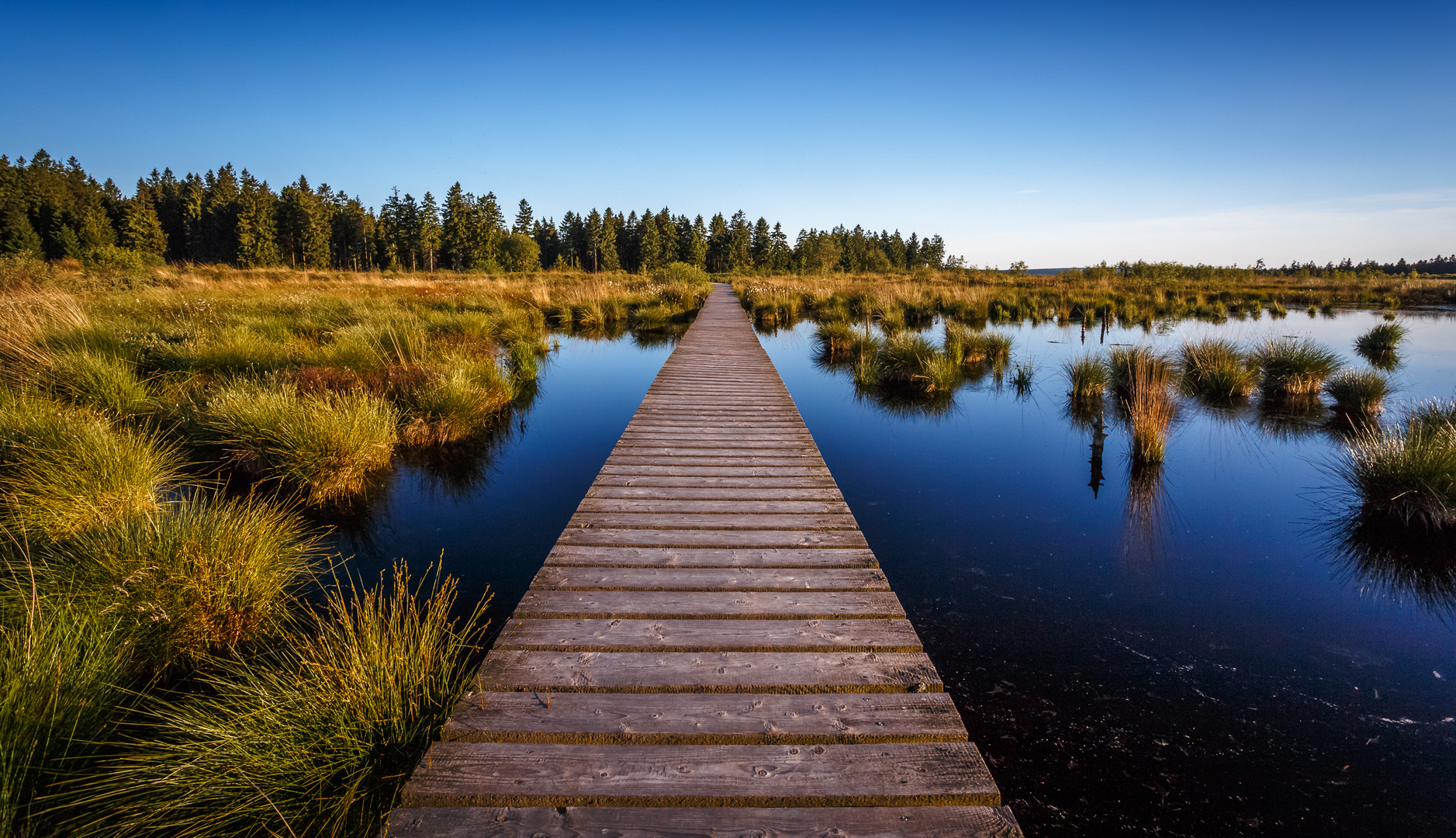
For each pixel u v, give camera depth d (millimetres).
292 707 2131
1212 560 4180
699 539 3604
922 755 1998
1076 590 3803
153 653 2648
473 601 3562
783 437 5785
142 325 8891
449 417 6453
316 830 1875
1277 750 2559
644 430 6016
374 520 4738
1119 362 9203
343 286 22312
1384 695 2885
